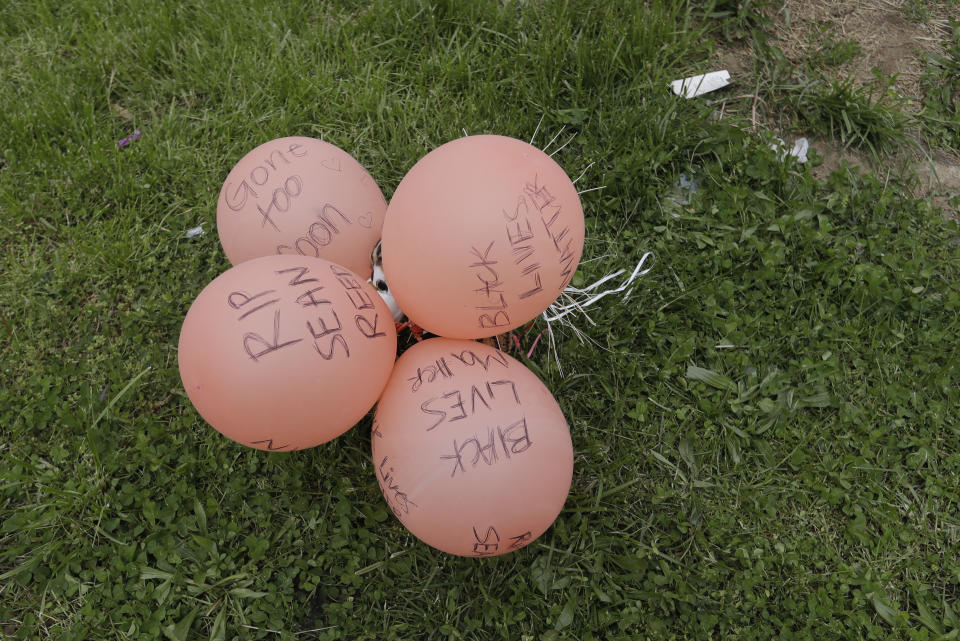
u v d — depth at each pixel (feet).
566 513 6.87
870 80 9.74
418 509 5.29
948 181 9.01
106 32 10.19
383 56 9.94
